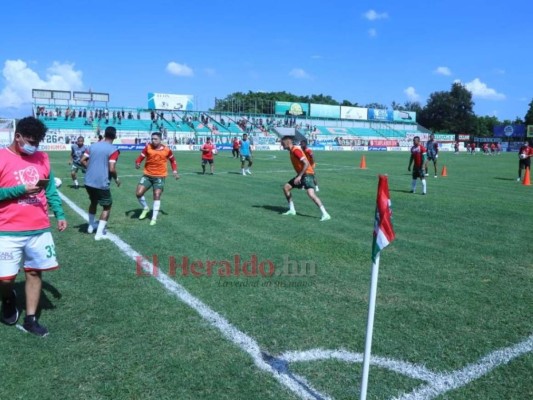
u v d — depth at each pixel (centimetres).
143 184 938
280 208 1145
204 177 1958
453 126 11131
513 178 2183
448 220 1022
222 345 413
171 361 384
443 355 400
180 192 1435
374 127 8425
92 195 814
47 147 4459
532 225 975
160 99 6269
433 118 11375
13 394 336
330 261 675
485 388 352
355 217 1030
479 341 427
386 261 682
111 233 839
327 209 1137
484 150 6512
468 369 378
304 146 1233
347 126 8106
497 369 379
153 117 5906
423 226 951
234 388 347
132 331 438
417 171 1495
